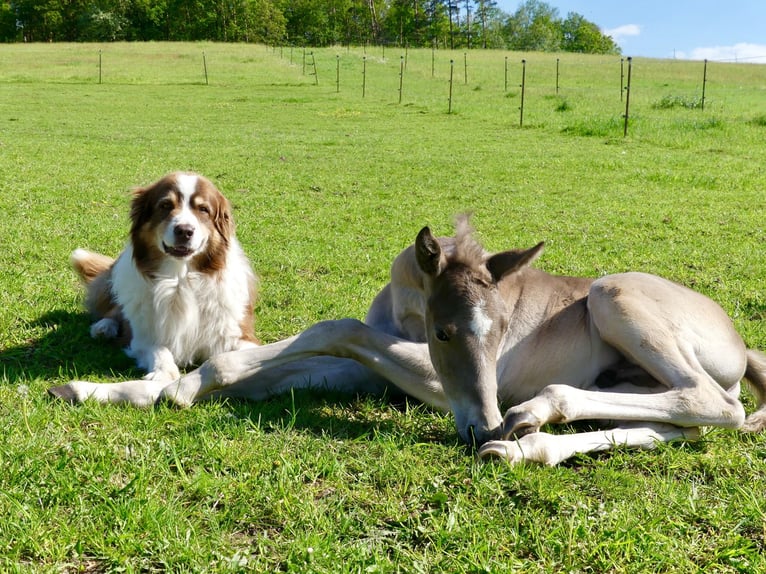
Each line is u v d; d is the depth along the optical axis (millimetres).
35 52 65312
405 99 38844
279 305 7449
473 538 3295
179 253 5586
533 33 132500
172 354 5887
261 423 4492
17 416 4289
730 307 7723
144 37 109000
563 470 4031
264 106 35188
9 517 3211
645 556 3238
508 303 5168
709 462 4234
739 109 35188
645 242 11164
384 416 4887
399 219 12648
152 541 3141
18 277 7754
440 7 118750
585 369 5074
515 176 17766
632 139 25234
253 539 3289
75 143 21125
